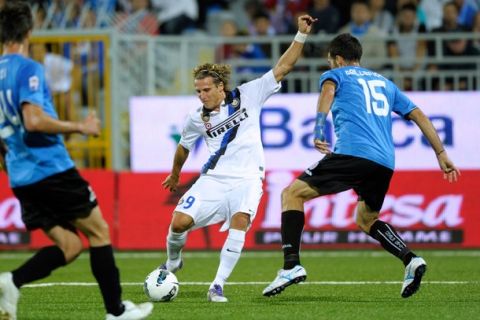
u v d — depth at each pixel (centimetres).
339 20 5794
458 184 4484
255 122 2652
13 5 2078
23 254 4450
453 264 3797
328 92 2530
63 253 2089
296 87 5091
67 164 2028
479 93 4638
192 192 2644
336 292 2847
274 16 6112
